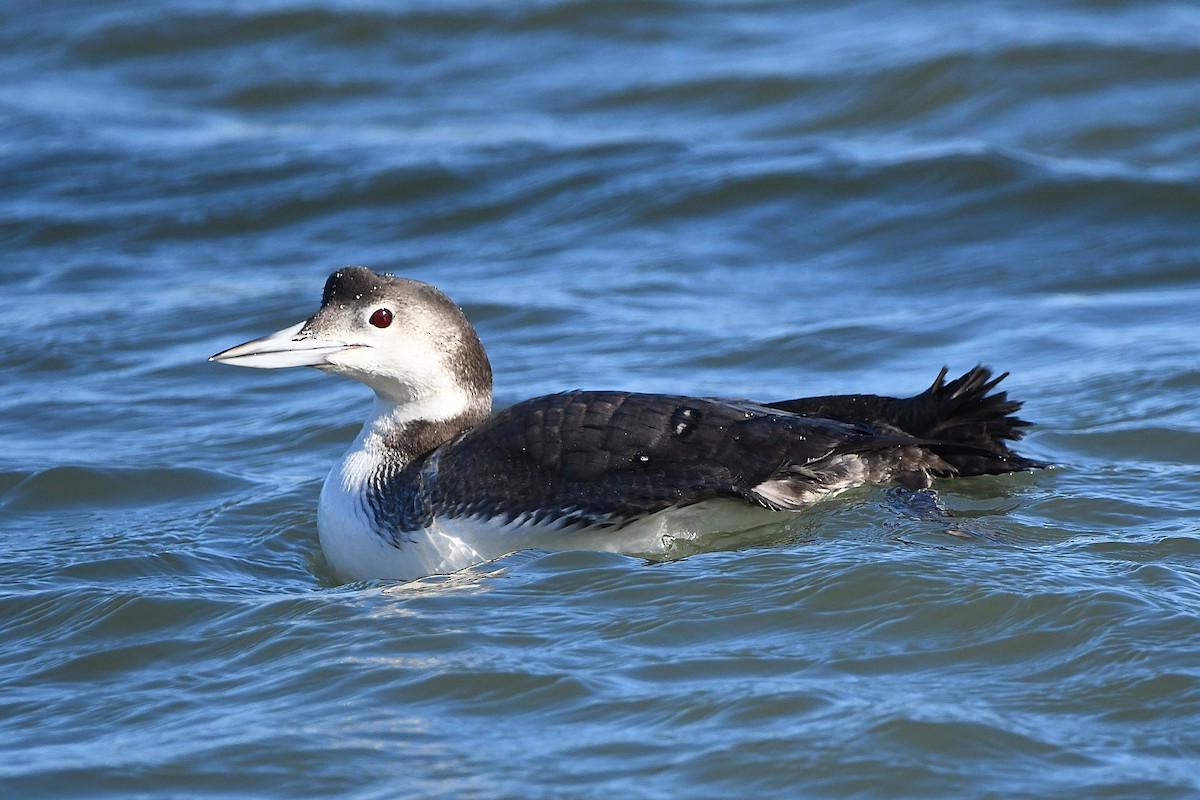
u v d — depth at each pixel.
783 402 11.15
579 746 7.30
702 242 18.95
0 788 7.14
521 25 27.88
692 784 6.94
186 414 14.24
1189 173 19.83
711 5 28.31
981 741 7.19
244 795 7.02
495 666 8.13
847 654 8.15
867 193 19.94
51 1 30.39
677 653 8.23
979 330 15.63
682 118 24.22
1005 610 8.52
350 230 20.08
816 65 24.92
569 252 18.88
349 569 10.48
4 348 16.08
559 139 22.77
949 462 10.75
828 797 6.84
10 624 9.52
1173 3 26.53
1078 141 22.25
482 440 10.27
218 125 24.89
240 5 28.94
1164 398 13.01
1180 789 6.77
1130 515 10.21
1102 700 7.55
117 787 7.12
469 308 16.78
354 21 28.06
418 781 7.05
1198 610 8.38
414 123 24.44
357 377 10.64
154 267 18.94
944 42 24.73
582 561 9.55
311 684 8.13
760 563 9.28
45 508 12.02
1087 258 17.86
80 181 22.02
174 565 10.59
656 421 10.06
